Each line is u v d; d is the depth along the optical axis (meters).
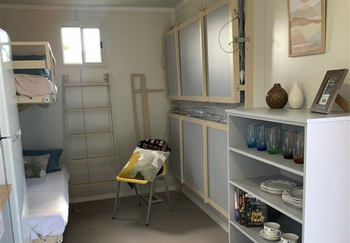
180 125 3.60
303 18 1.86
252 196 2.05
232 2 2.30
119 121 4.04
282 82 2.11
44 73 2.87
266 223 1.96
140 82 4.07
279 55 2.12
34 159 3.36
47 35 3.67
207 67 2.83
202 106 3.28
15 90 2.15
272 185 1.93
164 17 4.05
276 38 2.13
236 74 2.37
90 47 3.87
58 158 3.65
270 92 2.01
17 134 2.00
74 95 3.85
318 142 1.39
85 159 3.78
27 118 3.71
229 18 2.36
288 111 1.79
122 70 3.98
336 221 1.46
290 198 1.64
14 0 3.39
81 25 3.78
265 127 1.99
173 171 4.05
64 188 2.97
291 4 1.94
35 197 2.66
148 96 4.12
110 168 4.04
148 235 2.93
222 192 2.73
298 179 2.06
